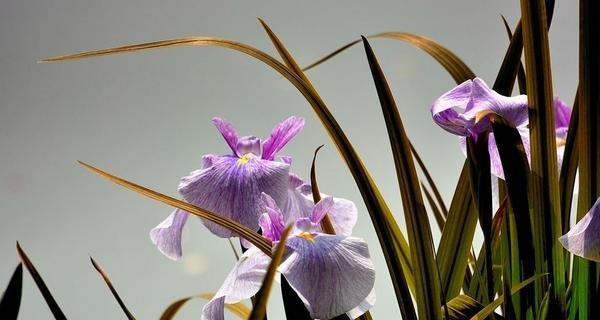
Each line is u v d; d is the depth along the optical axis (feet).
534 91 4.00
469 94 4.00
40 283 3.84
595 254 3.75
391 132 3.97
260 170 3.99
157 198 3.83
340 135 4.01
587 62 3.94
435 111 3.98
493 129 3.94
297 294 3.83
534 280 4.05
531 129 4.01
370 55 3.97
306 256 3.81
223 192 3.96
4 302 3.71
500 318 3.98
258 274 3.85
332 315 3.75
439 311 3.94
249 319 3.45
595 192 3.95
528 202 4.01
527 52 4.01
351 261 3.81
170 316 4.05
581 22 3.94
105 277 4.00
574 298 4.07
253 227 3.93
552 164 4.02
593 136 3.94
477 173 3.96
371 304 3.92
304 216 4.06
